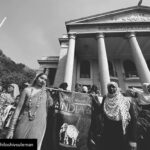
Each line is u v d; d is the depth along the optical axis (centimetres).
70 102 342
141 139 292
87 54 2242
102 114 263
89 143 288
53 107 301
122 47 2038
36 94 250
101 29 1647
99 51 1462
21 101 242
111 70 2259
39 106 240
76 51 2134
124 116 235
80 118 329
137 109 326
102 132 260
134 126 233
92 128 296
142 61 1320
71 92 354
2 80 2428
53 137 277
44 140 274
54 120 292
